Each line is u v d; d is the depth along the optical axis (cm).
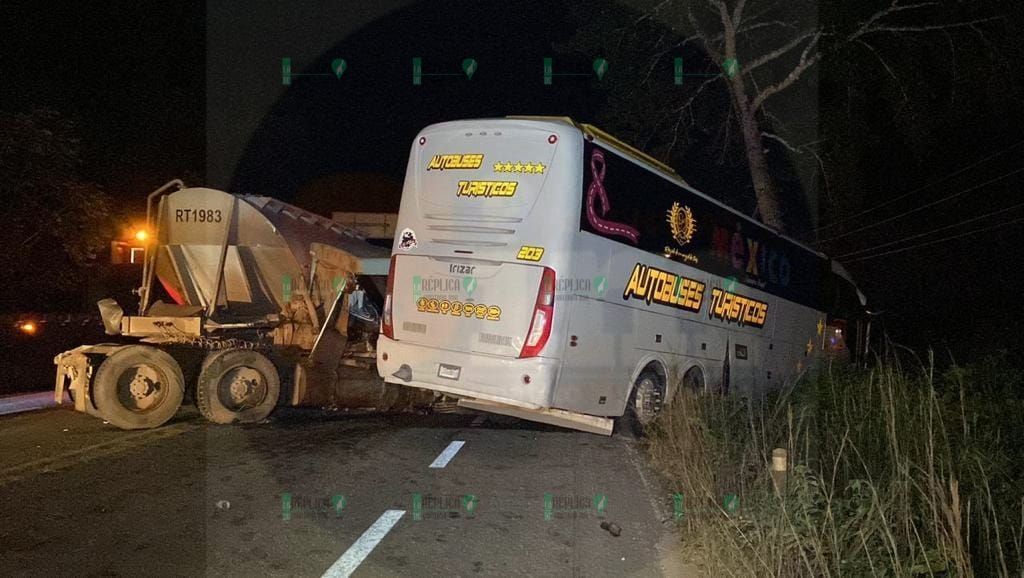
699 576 571
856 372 1132
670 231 1094
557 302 876
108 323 1046
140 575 553
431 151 955
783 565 511
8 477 779
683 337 1132
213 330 1068
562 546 629
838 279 1836
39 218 1609
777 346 1491
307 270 1122
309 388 1082
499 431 1059
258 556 593
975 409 825
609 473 844
